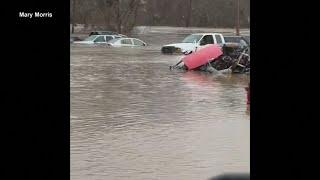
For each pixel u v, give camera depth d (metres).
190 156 9.91
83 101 17.20
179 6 105.69
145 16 103.94
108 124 13.28
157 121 13.82
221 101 17.75
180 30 91.06
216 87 22.00
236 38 42.53
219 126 13.14
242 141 11.30
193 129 12.72
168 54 44.22
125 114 14.88
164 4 105.94
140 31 84.31
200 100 17.95
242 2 99.00
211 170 8.84
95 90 20.16
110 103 16.91
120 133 12.12
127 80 24.12
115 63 34.19
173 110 15.72
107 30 80.00
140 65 32.94
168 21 105.44
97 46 55.41
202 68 29.89
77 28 81.00
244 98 18.53
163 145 10.91
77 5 80.69
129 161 9.49
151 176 8.52
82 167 8.99
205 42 43.19
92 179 8.26
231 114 15.04
